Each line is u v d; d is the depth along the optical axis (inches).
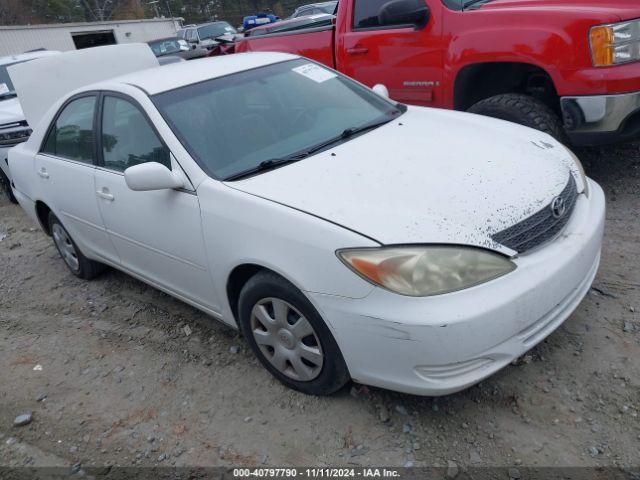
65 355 144.8
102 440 113.5
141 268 144.8
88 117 148.4
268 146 123.9
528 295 91.0
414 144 119.6
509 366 111.6
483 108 182.1
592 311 123.5
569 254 98.7
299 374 110.2
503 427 99.0
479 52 176.6
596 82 155.2
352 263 90.6
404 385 93.4
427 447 97.7
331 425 105.6
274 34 262.1
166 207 121.3
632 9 154.0
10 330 162.6
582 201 111.7
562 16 159.2
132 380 129.7
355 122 135.8
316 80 147.3
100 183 141.6
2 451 115.5
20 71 198.7
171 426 113.6
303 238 96.5
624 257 141.9
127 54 212.5
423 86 199.2
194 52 593.9
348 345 95.7
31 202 182.7
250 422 110.4
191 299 132.4
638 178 184.1
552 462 91.4
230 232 108.0
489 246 91.1
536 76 181.2
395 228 91.9
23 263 210.1
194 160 117.4
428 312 86.6
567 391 104.0
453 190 100.3
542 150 119.8
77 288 181.2
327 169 111.1
